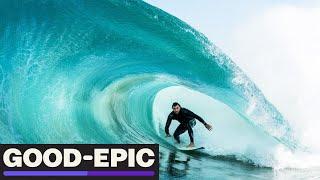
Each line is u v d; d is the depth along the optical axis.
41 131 9.70
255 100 10.57
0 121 9.61
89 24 10.58
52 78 10.07
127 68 10.62
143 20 10.81
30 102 9.81
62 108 9.93
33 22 10.38
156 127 10.28
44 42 10.27
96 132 9.92
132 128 10.17
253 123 10.29
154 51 10.72
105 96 10.35
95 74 10.36
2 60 10.06
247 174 9.04
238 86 10.64
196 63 10.66
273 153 9.70
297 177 9.12
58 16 10.49
